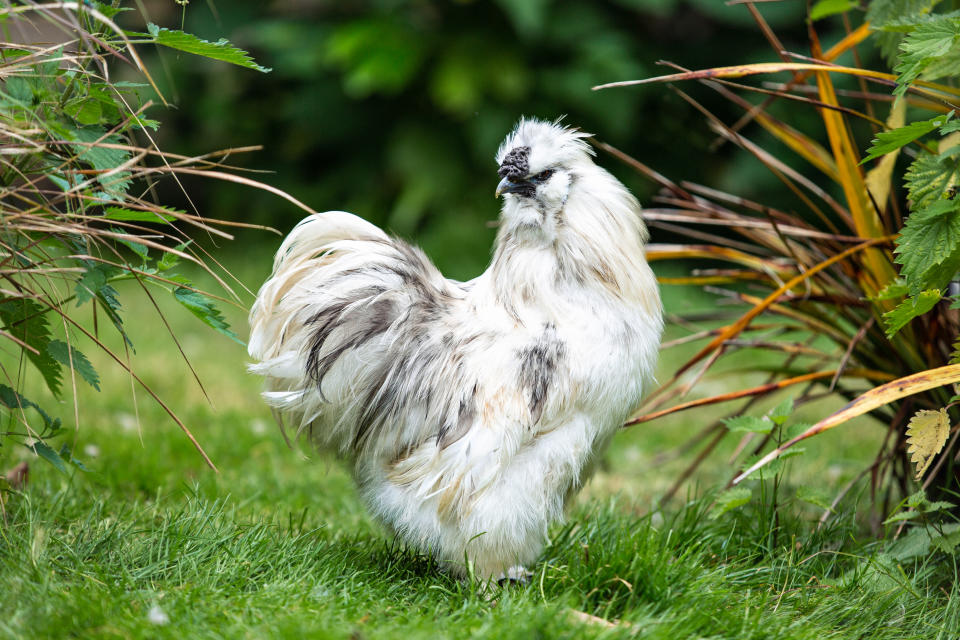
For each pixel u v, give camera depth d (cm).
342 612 386
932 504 450
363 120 1384
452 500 418
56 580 395
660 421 871
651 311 447
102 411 744
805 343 579
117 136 423
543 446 423
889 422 545
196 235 1420
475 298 447
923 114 597
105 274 405
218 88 1435
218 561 424
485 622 375
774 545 506
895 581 450
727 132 571
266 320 445
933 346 502
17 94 395
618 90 1271
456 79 1253
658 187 1350
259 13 1438
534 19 1189
